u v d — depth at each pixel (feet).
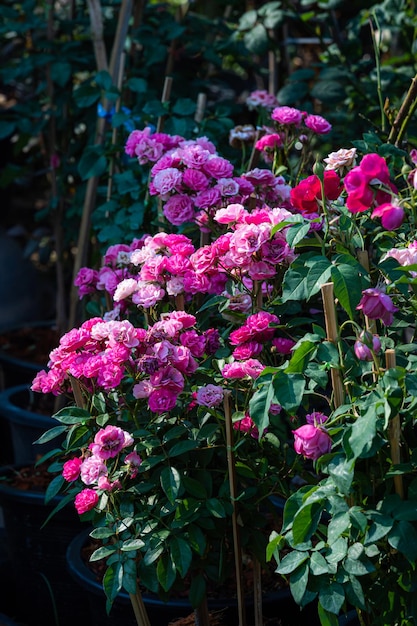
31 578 8.83
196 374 6.39
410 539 4.93
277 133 8.17
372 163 5.03
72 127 13.19
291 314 7.28
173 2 15.08
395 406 4.91
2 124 12.40
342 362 5.25
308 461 8.48
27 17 12.20
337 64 11.13
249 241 5.81
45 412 11.08
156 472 6.27
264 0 12.55
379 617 5.53
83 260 11.24
